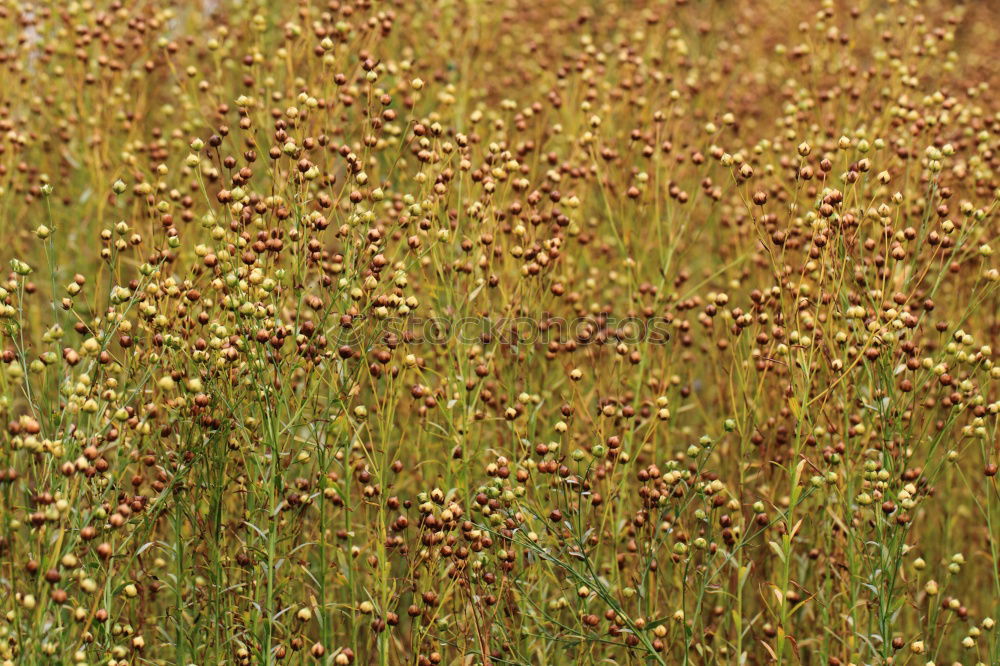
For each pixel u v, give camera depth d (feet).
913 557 13.43
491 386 13.34
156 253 12.14
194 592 10.80
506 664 11.12
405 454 13.79
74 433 10.02
